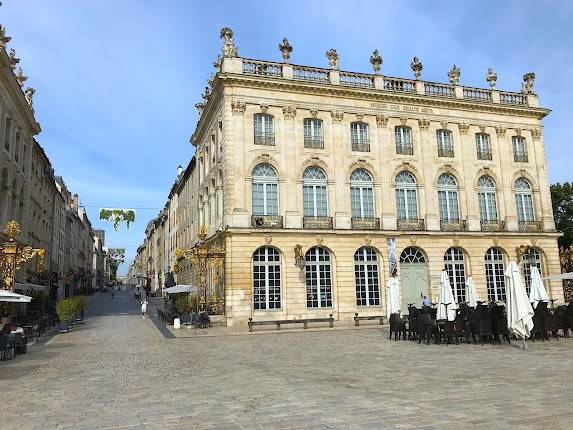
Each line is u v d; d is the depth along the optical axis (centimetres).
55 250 4966
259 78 2894
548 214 3472
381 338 2020
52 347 1867
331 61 3102
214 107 3259
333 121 3048
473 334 1755
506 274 1666
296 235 2834
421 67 3291
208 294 3272
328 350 1630
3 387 1058
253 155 2862
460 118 3350
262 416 749
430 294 3056
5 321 1956
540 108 3522
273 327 2606
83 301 3169
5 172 2695
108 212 3222
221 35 2955
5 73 2508
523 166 3475
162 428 696
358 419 718
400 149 3194
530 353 1440
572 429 646
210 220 3434
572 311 1877
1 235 2550
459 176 3284
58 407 849
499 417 713
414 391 914
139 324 2945
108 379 1134
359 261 2975
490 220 3331
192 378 1123
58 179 5559
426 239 3102
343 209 2973
